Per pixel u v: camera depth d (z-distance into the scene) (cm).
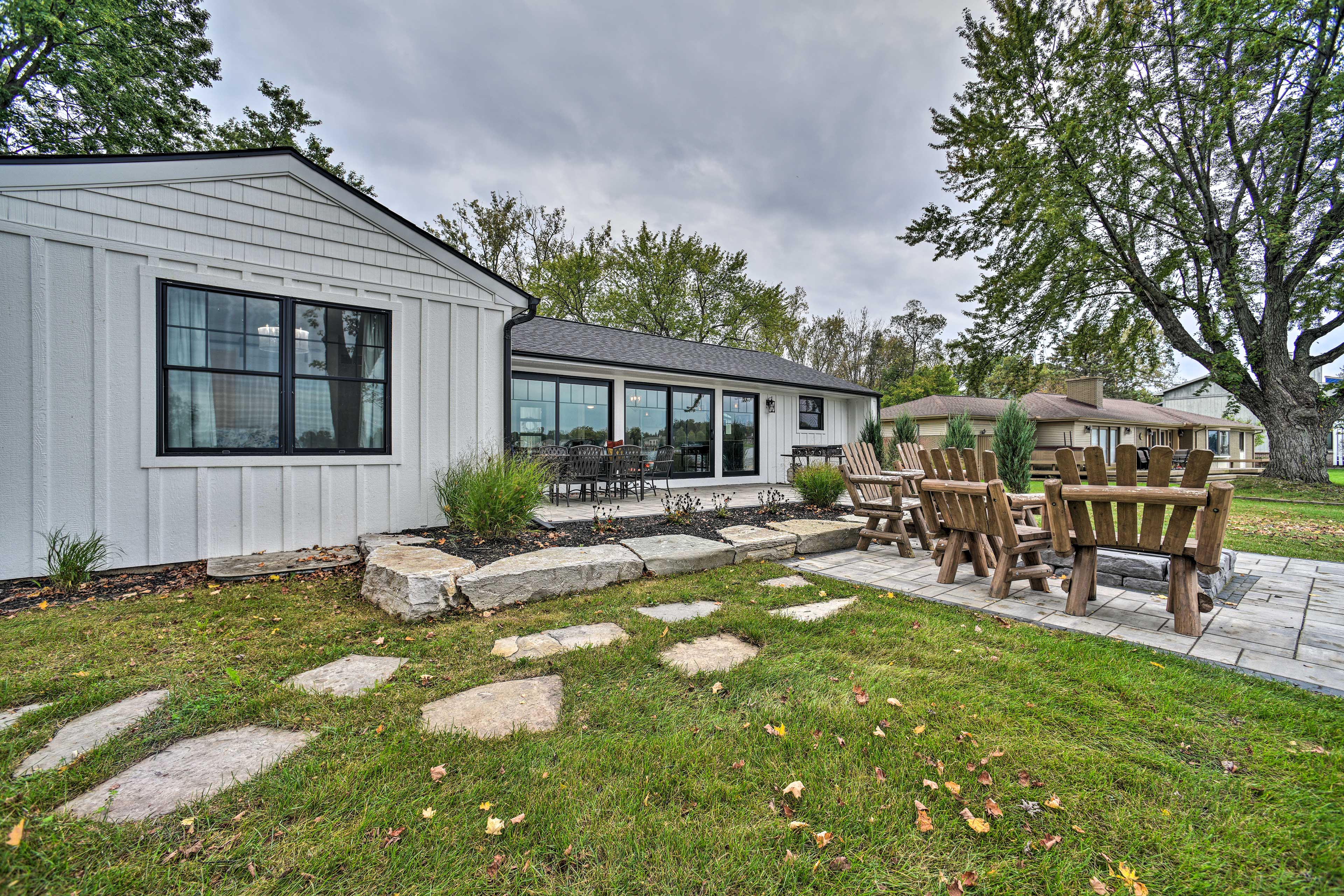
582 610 346
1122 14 1121
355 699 221
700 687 235
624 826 148
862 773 172
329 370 496
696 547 464
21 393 375
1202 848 140
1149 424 2345
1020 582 415
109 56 1037
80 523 393
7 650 267
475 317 577
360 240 509
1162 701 217
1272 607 350
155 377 419
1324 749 184
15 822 143
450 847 141
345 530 500
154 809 152
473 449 573
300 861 135
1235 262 1202
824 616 329
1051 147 1242
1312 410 1225
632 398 1027
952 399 2291
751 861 137
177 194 427
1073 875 133
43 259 381
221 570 409
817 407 1416
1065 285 1338
